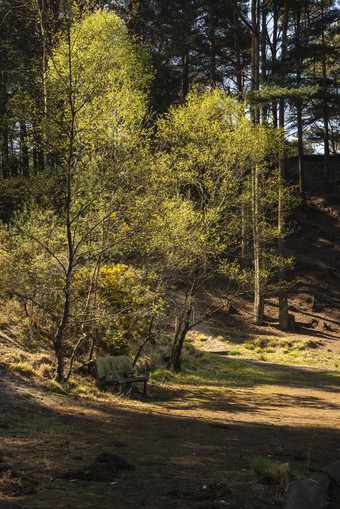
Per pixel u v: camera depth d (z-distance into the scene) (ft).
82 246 37.52
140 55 62.95
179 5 139.95
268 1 110.01
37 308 37.70
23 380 30.68
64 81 32.48
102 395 35.12
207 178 54.19
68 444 18.39
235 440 22.41
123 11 69.10
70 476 13.38
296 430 27.04
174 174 48.62
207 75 147.02
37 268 34.99
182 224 46.62
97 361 37.52
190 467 15.70
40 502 10.87
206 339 94.68
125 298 42.16
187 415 31.45
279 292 105.40
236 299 111.34
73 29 34.32
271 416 33.30
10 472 12.80
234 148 55.67
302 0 126.72
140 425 25.76
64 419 24.64
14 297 40.42
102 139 33.68
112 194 34.19
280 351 93.30
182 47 125.59
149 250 42.01
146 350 59.41
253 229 77.77
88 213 35.24
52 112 32.71
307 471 15.64
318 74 161.79
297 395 48.14
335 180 155.94
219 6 133.28
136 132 35.24
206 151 54.13
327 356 90.99
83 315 35.96
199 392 46.32
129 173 33.88
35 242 36.04
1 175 58.65
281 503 12.00
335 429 28.27
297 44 112.37
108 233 36.24
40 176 33.68
